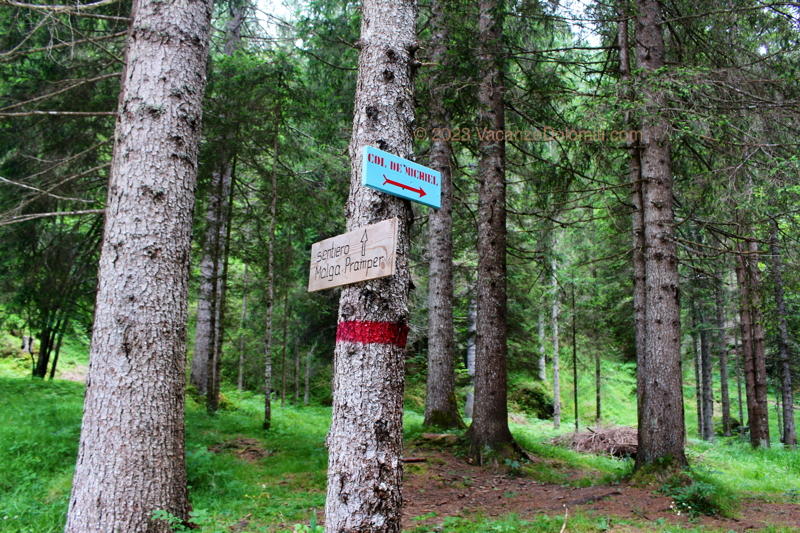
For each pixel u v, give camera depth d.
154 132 5.03
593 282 16.61
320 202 13.34
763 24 8.71
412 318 20.30
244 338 23.20
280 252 14.20
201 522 4.44
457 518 5.93
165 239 4.95
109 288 4.77
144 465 4.56
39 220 11.61
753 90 8.13
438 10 10.03
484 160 10.33
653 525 5.73
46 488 6.52
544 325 22.56
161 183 4.98
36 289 12.33
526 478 8.80
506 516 6.09
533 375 24.70
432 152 12.28
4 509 5.71
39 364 15.28
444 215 12.52
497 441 9.65
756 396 14.91
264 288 16.45
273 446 9.81
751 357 15.16
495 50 9.55
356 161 3.78
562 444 14.69
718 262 12.09
